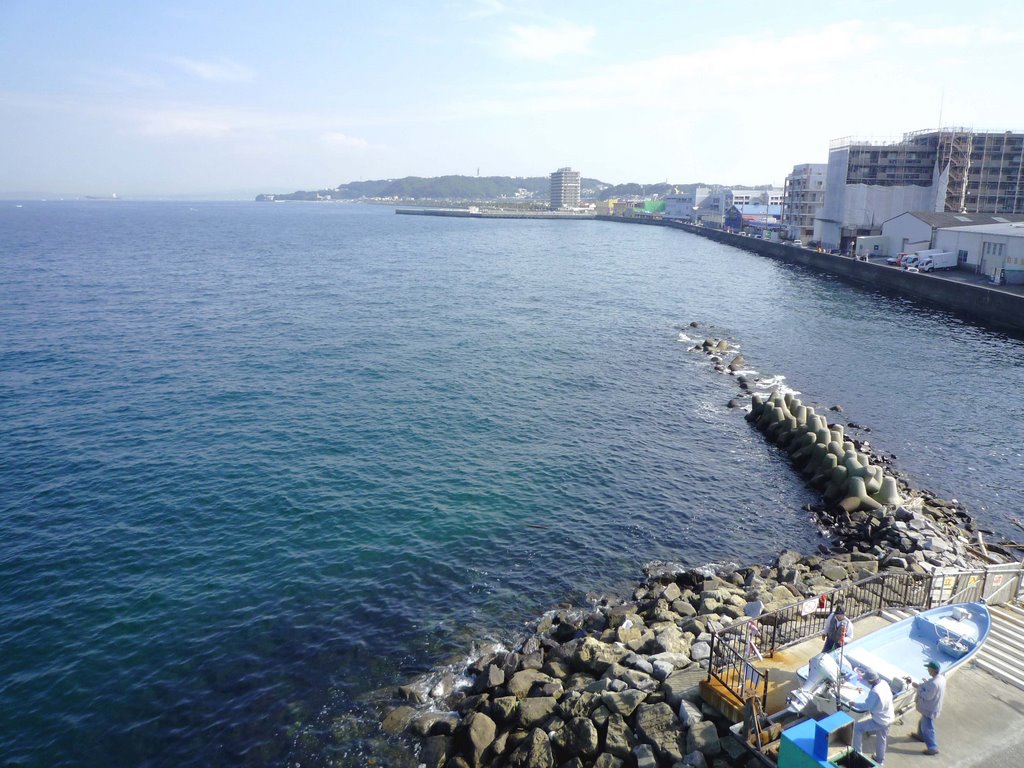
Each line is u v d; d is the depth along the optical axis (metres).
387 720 20.66
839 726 13.99
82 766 19.41
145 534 31.33
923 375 58.78
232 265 129.62
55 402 48.03
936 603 21.94
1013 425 47.25
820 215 155.25
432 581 28.39
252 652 24.03
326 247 174.25
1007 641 18.98
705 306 92.38
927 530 31.77
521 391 53.38
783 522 34.12
